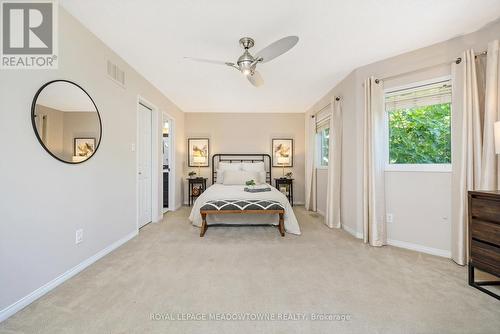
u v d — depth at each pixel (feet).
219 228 10.84
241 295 5.28
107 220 7.85
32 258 5.11
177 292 5.40
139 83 10.16
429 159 8.18
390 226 8.79
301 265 6.89
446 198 7.61
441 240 7.68
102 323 4.34
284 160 17.65
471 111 6.73
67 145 6.05
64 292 5.40
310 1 5.64
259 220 10.91
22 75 4.98
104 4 5.77
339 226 11.14
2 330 4.16
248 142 17.70
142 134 11.18
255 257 7.48
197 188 16.99
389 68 8.68
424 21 6.46
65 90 5.99
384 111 8.90
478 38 6.88
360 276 6.20
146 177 11.66
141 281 5.91
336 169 11.20
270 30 6.86
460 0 5.64
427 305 4.90
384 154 8.96
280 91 12.68
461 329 4.18
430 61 7.79
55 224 5.72
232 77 10.60
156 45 7.77
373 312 4.68
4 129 4.62
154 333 4.09
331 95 12.34
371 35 7.16
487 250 5.34
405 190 8.46
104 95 7.70
